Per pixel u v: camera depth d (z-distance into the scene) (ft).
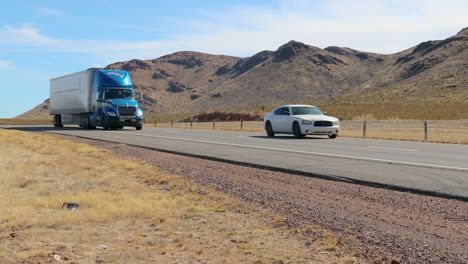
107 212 22.08
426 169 35.99
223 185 30.01
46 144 61.77
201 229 19.69
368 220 20.48
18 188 29.96
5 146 58.18
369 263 15.03
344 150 53.06
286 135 86.84
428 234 18.16
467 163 39.91
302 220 20.70
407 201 24.54
